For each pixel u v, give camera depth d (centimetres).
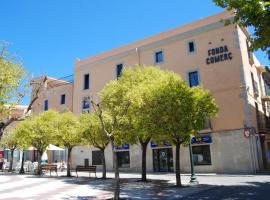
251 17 949
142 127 1596
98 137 2092
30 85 1091
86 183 1919
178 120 1543
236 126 2467
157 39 3120
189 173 2569
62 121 2583
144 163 1962
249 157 2359
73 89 3784
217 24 2706
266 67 3098
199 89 1748
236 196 1212
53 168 2738
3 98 1007
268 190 1347
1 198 1320
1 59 1041
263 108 3027
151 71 2111
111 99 1820
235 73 2548
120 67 3366
